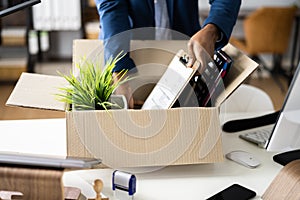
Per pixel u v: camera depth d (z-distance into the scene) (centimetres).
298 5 527
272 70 511
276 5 532
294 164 113
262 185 121
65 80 133
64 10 500
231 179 123
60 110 122
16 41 462
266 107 187
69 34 535
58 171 88
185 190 117
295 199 105
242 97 188
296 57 549
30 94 125
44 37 550
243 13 490
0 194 100
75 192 106
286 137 129
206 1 522
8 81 468
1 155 91
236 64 133
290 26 460
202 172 126
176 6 178
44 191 89
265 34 461
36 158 90
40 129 152
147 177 123
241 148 143
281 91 468
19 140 143
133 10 175
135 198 113
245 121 160
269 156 138
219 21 147
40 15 499
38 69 504
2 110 389
